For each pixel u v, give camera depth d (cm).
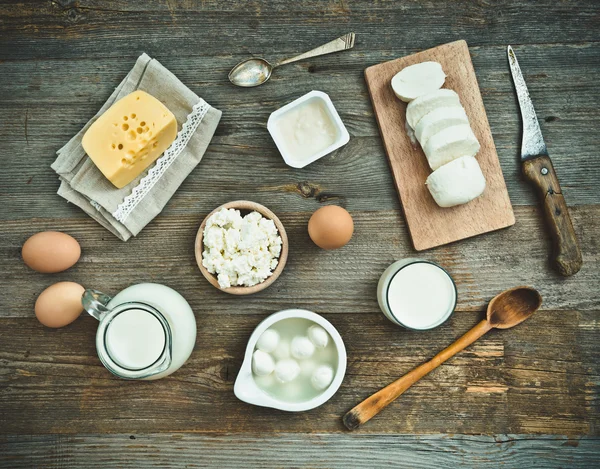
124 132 68
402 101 72
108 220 71
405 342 73
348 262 73
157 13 73
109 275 73
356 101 73
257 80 73
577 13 73
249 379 68
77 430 73
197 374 73
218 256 67
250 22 73
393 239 73
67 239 70
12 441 73
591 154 74
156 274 73
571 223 72
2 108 73
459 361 73
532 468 73
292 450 73
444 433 73
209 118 72
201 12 73
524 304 73
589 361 74
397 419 73
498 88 74
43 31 73
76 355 73
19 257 73
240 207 70
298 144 72
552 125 74
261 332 67
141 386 73
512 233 74
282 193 73
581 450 73
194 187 73
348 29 73
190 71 73
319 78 73
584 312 74
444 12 73
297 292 73
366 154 73
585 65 73
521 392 74
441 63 73
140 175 72
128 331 62
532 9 74
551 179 72
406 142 73
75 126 73
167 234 73
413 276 71
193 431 73
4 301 72
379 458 73
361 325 73
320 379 68
